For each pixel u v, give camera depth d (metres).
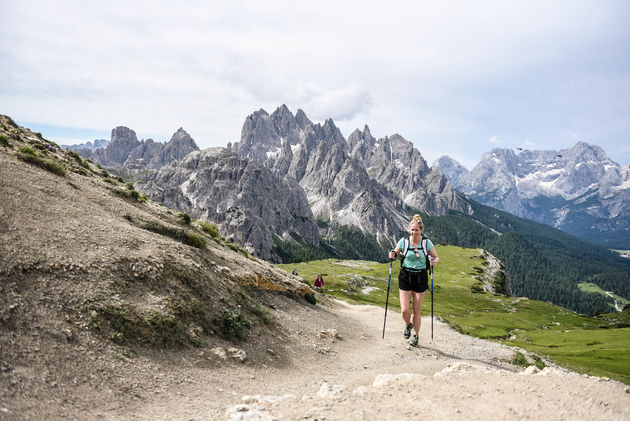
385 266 178.25
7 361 7.14
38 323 8.77
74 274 11.27
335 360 15.27
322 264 193.38
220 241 33.56
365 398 7.25
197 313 13.62
